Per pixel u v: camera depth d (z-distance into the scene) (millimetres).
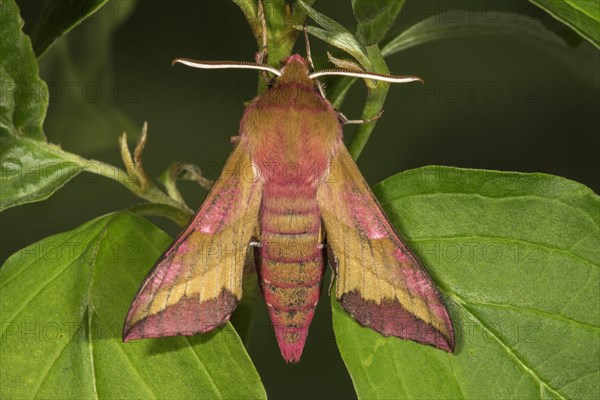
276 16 219
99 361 210
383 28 210
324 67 231
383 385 211
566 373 211
